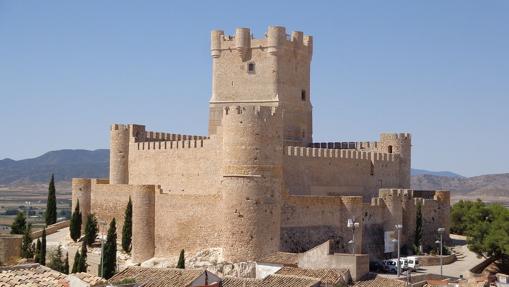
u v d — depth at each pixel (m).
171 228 110.94
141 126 132.38
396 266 110.38
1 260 98.81
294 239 105.69
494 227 129.25
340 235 111.69
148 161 127.00
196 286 69.44
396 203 121.69
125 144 131.75
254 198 101.12
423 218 130.75
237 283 81.50
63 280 71.50
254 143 101.50
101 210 130.25
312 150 121.88
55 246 124.06
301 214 106.88
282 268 92.56
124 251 119.94
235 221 101.38
